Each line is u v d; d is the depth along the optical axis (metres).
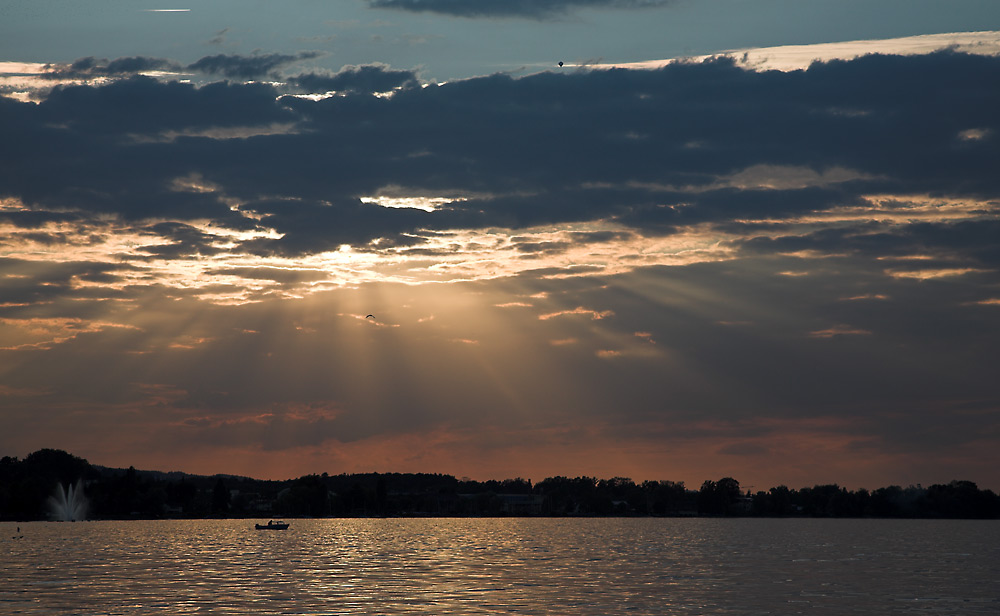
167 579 138.38
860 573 162.12
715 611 107.69
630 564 177.88
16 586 128.50
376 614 102.44
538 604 111.62
